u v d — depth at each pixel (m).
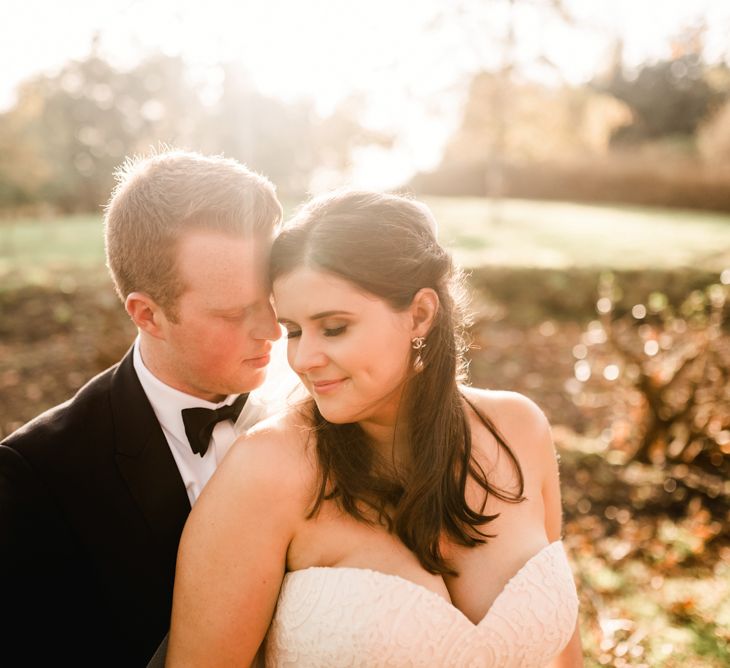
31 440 1.59
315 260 1.35
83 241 16.73
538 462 1.76
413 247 1.43
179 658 1.43
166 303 1.57
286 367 1.84
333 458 1.47
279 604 1.45
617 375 4.93
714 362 4.86
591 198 27.27
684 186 25.64
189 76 21.52
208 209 1.53
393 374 1.43
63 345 7.79
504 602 1.45
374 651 1.35
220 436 1.78
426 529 1.46
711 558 3.85
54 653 1.56
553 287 9.93
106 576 1.58
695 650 2.97
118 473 1.61
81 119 27.61
